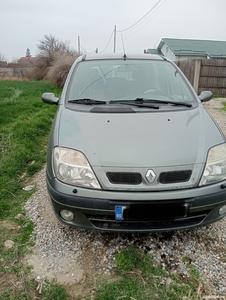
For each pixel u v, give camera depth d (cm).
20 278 194
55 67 1480
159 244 227
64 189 199
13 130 520
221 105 938
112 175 192
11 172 353
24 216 268
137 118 237
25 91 1254
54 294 180
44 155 421
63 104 275
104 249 221
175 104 272
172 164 193
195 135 218
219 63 1109
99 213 193
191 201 192
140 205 188
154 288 185
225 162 208
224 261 210
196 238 235
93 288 186
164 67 322
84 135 215
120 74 308
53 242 230
